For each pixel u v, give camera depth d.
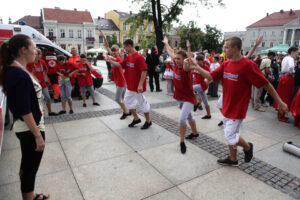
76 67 5.48
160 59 12.79
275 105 5.96
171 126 4.68
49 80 7.24
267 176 2.83
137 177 2.78
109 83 10.93
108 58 4.20
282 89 5.52
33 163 1.93
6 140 3.87
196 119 5.22
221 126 4.71
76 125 4.71
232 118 2.70
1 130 2.71
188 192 2.50
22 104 1.65
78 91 7.61
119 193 2.46
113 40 44.94
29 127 1.72
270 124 4.96
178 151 3.51
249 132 4.43
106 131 4.36
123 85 4.98
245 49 67.00
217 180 2.73
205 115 5.51
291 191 2.54
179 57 3.21
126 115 5.21
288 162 3.21
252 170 2.97
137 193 2.46
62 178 2.74
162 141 3.89
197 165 3.09
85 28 48.50
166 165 3.08
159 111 5.87
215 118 5.32
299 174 2.89
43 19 44.50
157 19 16.83
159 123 4.86
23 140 1.84
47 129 4.45
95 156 3.32
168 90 8.20
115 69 4.92
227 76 2.69
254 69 2.50
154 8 15.42
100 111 5.83
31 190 1.99
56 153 3.40
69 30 47.22
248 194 2.47
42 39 7.29
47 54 7.11
